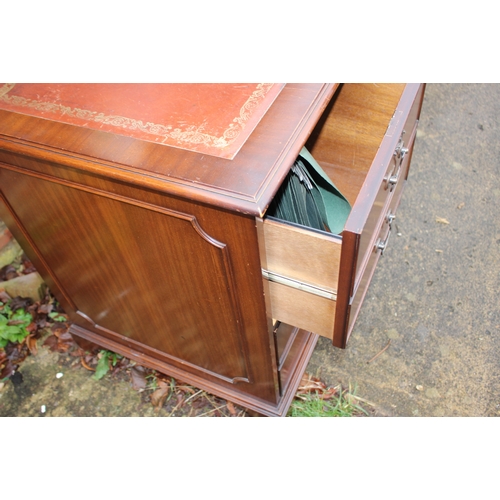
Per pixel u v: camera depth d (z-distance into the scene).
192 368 1.21
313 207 0.88
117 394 1.34
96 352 1.41
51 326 1.47
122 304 1.11
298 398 1.30
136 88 0.85
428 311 1.42
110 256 0.97
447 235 1.58
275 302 0.89
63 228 0.96
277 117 0.77
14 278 1.46
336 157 1.20
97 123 0.80
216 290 0.89
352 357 1.36
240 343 1.00
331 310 0.83
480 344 1.35
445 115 1.92
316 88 0.82
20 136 0.80
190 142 0.74
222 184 0.68
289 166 0.71
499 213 1.63
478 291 1.45
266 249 0.78
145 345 1.24
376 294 1.47
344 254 0.70
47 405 1.33
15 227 1.04
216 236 0.76
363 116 1.12
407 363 1.33
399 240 1.58
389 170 0.88
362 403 1.28
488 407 1.25
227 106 0.80
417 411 1.25
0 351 1.41
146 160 0.73
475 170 1.75
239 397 1.19
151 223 0.82
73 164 0.75
